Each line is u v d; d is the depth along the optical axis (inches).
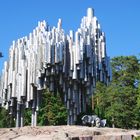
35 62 1535.4
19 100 1557.6
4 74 1646.2
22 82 1550.2
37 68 1526.8
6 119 2524.6
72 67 1547.7
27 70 1558.8
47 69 1529.3
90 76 1642.5
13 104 1630.2
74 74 1550.2
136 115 2657.5
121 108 2655.0
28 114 2511.1
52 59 1499.8
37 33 1596.9
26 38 1631.4
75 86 1605.6
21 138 1187.9
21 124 1593.3
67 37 1577.3
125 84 2915.8
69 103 1611.7
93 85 1657.2
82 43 1567.4
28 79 1545.3
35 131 1285.7
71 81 1587.1
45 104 2625.5
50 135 1218.0
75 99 1609.3
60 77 1551.4
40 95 1590.8
